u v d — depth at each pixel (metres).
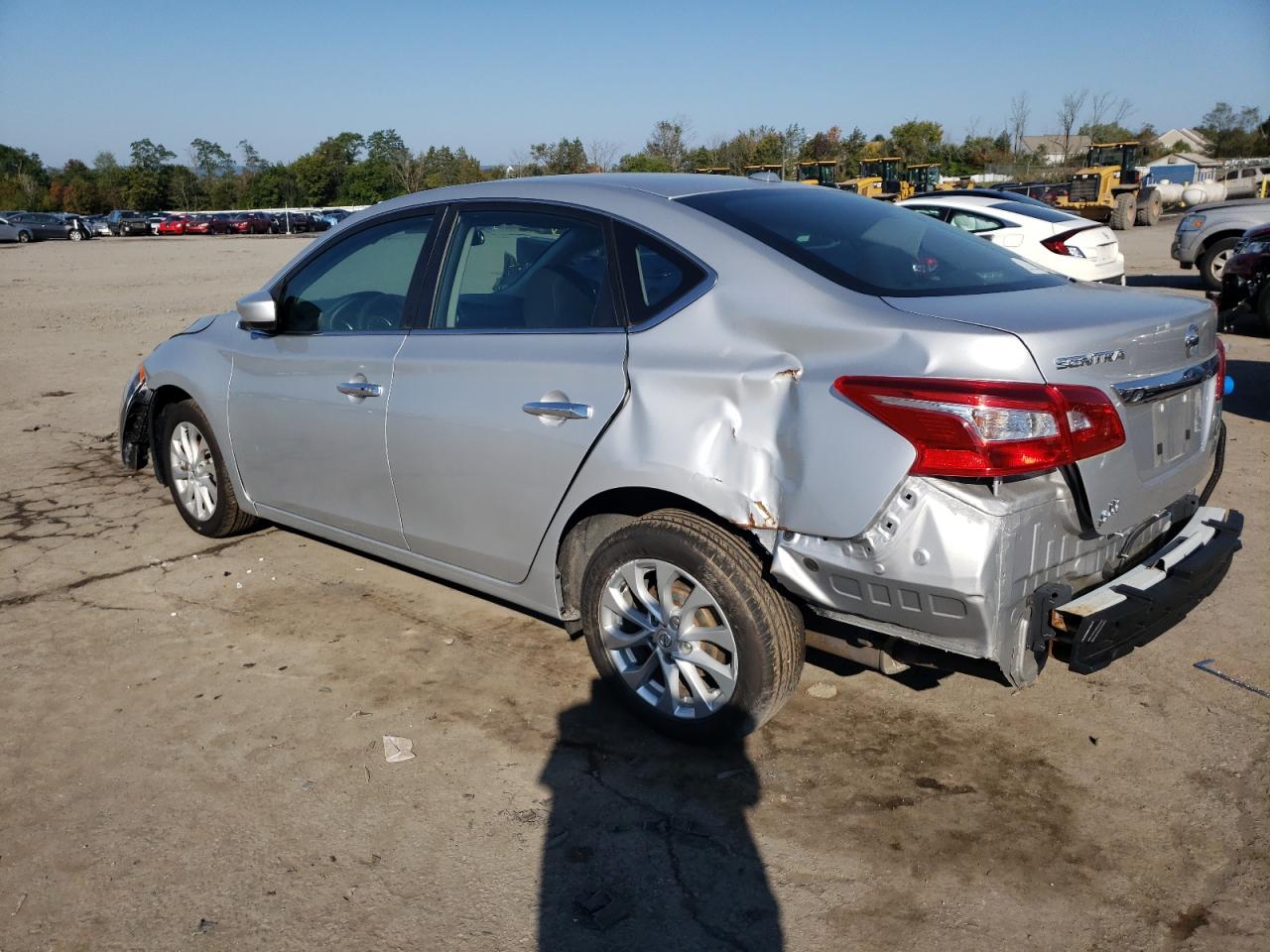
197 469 5.20
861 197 3.92
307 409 4.24
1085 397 2.62
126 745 3.40
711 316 3.07
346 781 3.18
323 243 4.39
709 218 3.28
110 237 58.88
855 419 2.70
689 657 3.20
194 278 23.81
